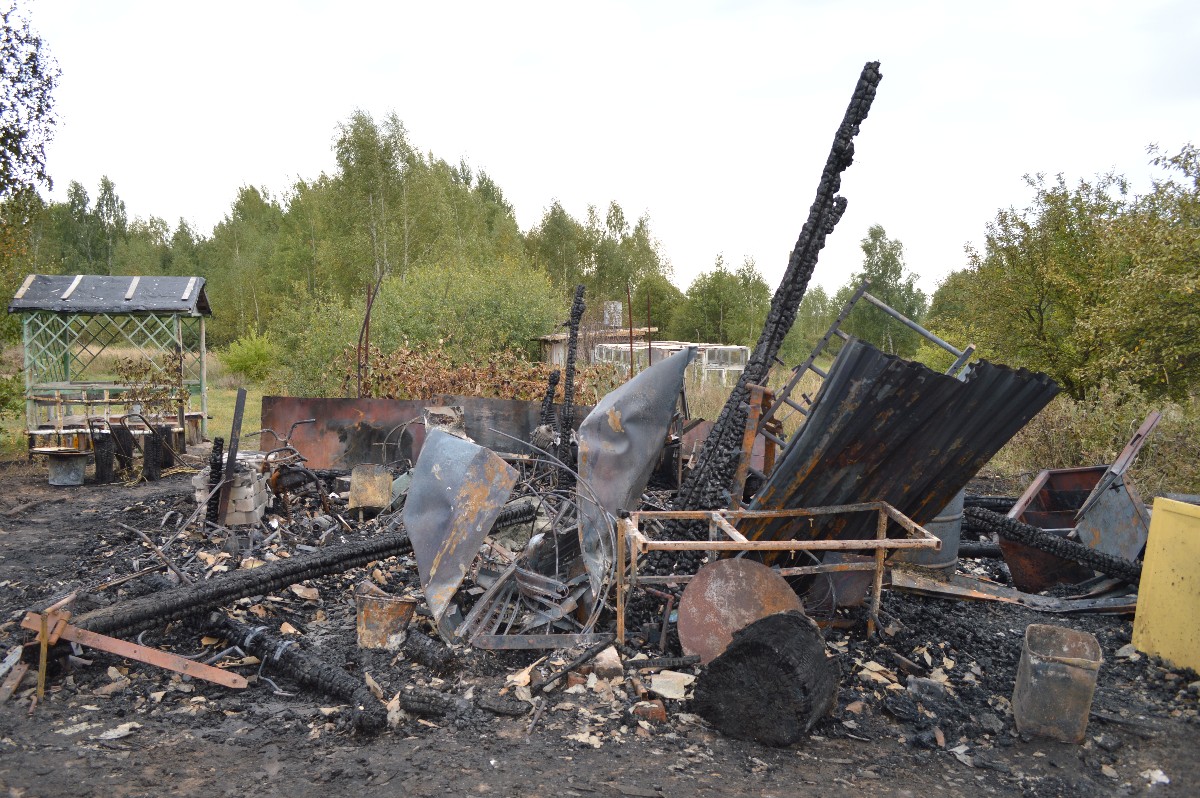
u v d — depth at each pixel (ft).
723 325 117.80
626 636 16.87
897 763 12.82
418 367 42.96
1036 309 51.90
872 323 126.62
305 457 34.71
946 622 19.04
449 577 15.66
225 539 24.20
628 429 18.13
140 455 41.91
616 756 12.62
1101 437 37.76
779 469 16.08
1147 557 17.69
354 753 12.57
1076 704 13.48
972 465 17.03
